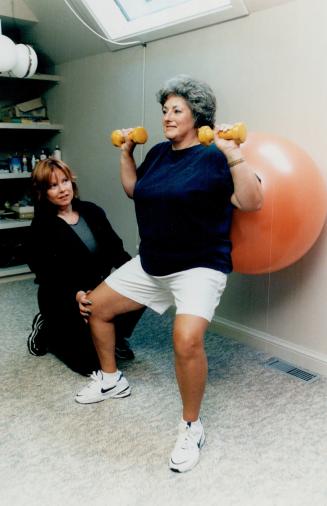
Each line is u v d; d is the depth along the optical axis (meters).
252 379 2.19
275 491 1.50
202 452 1.68
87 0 2.79
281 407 1.96
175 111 1.64
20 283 3.62
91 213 2.27
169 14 2.59
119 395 2.03
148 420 1.88
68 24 3.11
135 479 1.55
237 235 1.77
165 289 1.87
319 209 1.84
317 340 2.25
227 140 1.47
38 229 2.16
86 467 1.61
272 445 1.72
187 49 2.60
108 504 1.44
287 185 1.74
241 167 1.48
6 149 4.09
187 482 1.54
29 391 2.09
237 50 2.33
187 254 1.67
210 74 2.50
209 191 1.59
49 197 2.12
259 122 2.30
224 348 2.51
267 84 2.23
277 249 1.79
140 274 1.86
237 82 2.37
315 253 2.17
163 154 1.79
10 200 4.12
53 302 2.21
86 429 1.82
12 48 2.46
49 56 3.66
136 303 1.90
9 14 3.15
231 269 1.75
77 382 2.17
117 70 3.11
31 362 2.36
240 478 1.55
